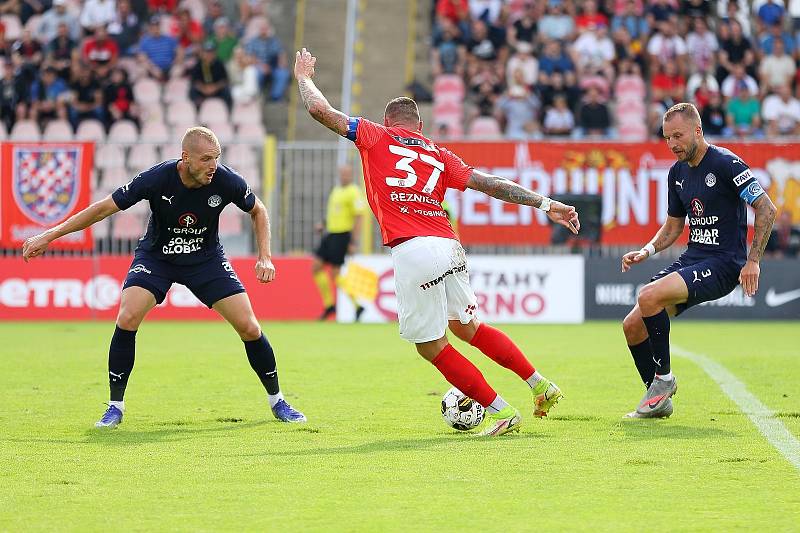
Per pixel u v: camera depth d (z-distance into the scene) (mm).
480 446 20125
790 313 57781
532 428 22312
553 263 56938
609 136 67000
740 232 23609
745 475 17453
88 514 15078
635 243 56531
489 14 75375
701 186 23516
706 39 74500
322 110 21219
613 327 52844
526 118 68438
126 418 24047
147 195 22328
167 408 25641
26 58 71250
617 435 21281
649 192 56250
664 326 23297
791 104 71562
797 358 36969
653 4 74875
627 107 71000
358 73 78000
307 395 27875
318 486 16781
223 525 14461
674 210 24719
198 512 15164
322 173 58406
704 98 68688
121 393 23219
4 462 18750
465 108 72500
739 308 58062
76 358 37125
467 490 16453
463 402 21969
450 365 21156
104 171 58156
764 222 22656
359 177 58656
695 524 14422
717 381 30484
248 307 23297
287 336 46938
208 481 17156
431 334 20984
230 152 58094
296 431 22141
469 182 21438
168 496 16141
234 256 58219
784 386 29359
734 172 23016
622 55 72875
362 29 81250
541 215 56625
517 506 15430
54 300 57656
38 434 21812
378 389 29047
